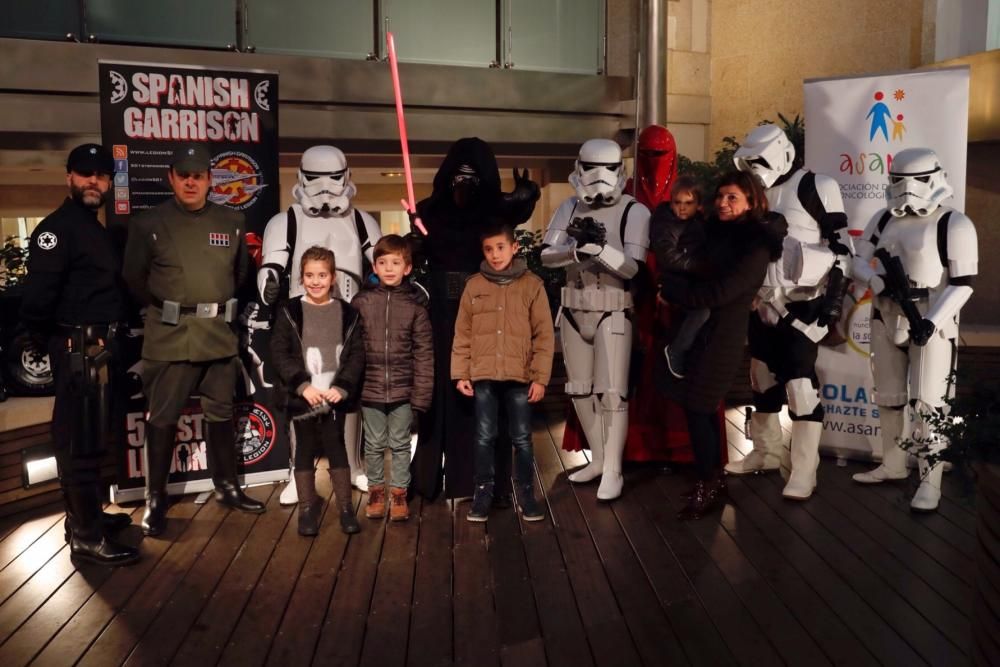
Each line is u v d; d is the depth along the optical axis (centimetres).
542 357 472
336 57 803
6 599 397
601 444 532
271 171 525
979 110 714
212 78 509
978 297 753
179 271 463
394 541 458
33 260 427
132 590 405
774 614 375
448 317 493
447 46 840
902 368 512
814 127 569
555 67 882
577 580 411
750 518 480
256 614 383
